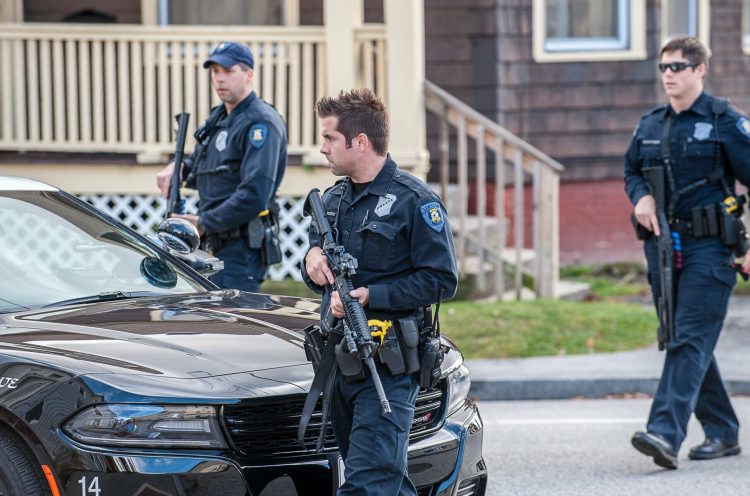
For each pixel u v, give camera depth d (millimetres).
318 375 13539
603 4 42812
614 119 42688
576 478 20750
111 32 36688
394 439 13469
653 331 32562
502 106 41094
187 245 18719
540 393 28109
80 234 17859
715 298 21156
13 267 16859
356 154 13742
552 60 42094
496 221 38469
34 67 36969
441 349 13953
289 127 38531
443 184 37250
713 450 22031
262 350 14516
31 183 18609
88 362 13609
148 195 37500
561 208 42875
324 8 39812
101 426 13078
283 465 13602
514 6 41375
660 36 42906
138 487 12977
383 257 13742
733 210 21281
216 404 13336
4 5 38625
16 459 13422
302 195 36906
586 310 33906
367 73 36719
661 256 21297
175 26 38844
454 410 15508
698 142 21172
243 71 22328
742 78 46125
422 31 38062
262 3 40438
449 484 15023
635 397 28219
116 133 37594
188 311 15992
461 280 36500
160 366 13742
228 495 13234
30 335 14492
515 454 22625
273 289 36688
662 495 19562
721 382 22000
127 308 16000
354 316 13266
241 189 22062
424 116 37062
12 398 13422
